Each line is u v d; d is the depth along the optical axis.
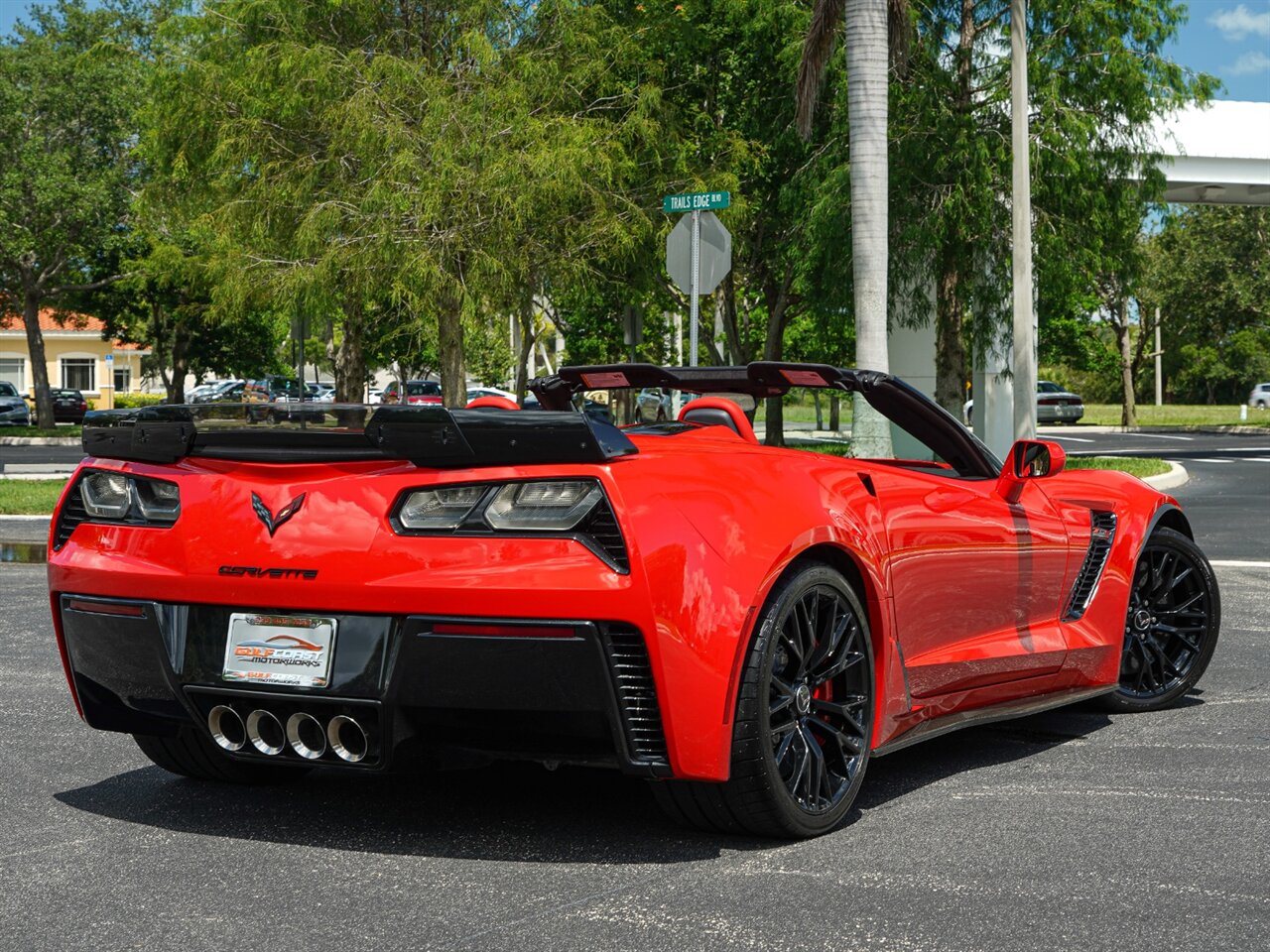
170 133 21.27
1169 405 84.12
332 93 18.72
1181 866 3.52
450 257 18.55
